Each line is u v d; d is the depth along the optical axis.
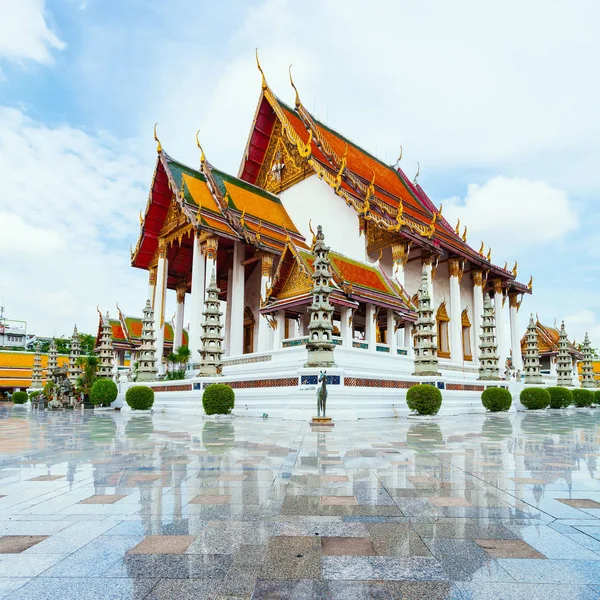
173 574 3.17
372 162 44.53
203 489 5.56
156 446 9.55
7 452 8.94
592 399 31.59
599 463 7.40
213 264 32.81
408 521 4.31
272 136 41.53
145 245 40.75
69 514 4.57
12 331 96.50
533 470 6.77
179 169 36.12
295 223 38.69
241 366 26.38
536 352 35.38
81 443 10.30
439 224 41.94
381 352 24.75
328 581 3.06
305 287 24.75
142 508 4.77
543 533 3.99
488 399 21.97
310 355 17.91
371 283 27.14
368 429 12.99
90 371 38.56
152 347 30.73
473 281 44.06
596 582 3.05
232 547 3.66
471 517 4.44
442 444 9.70
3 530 4.11
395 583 3.03
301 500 5.04
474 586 2.99
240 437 10.98
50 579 3.12
